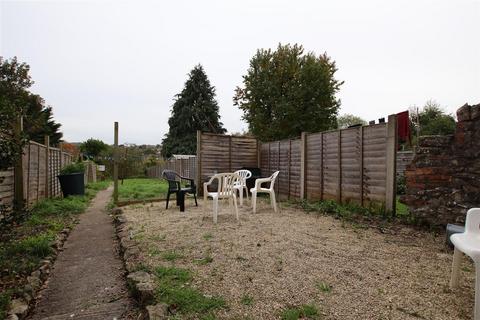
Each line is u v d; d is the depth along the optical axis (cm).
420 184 443
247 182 840
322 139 665
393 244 348
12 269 274
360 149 555
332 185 631
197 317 184
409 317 185
